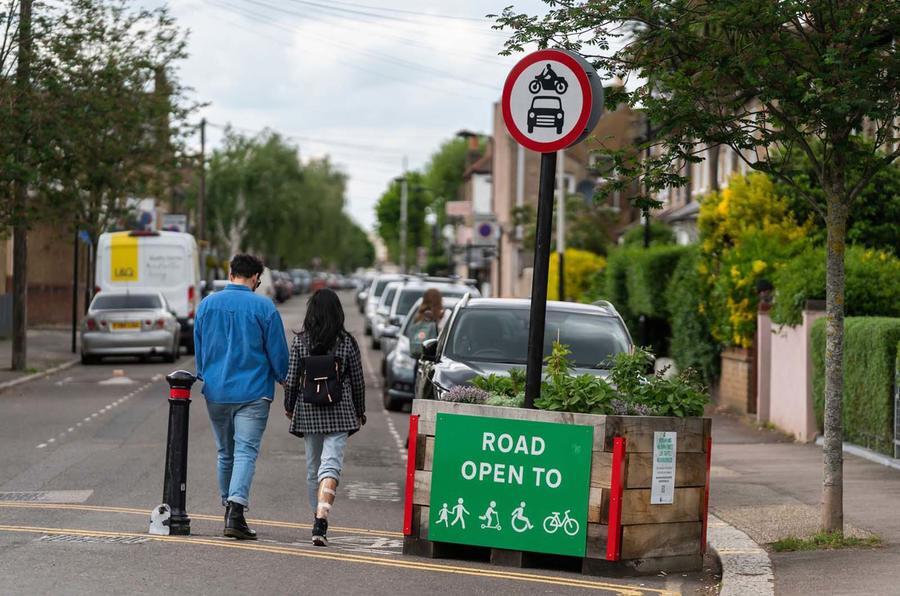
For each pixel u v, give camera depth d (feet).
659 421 37.93
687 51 42.55
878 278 76.69
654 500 37.93
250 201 362.33
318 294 41.37
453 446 38.86
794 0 39.22
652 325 136.56
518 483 38.17
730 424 86.38
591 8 41.19
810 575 36.29
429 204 564.30
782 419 80.94
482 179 395.96
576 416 37.65
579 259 174.60
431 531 38.99
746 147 42.63
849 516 46.01
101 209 155.94
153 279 152.25
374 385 116.98
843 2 40.22
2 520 44.83
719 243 100.22
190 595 32.40
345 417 40.96
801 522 45.75
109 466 61.46
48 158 107.34
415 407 39.45
